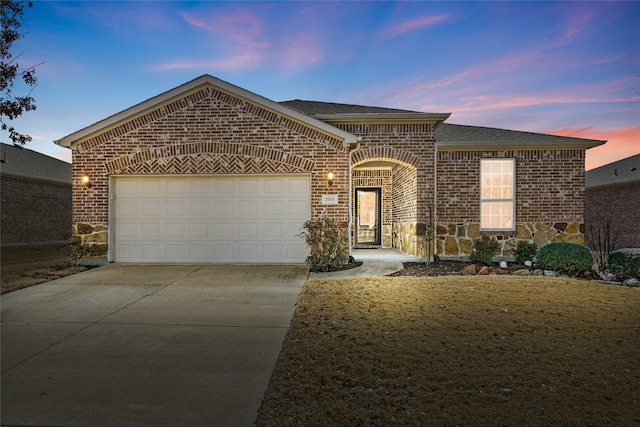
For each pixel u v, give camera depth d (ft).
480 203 38.55
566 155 38.60
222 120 35.27
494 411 10.66
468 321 18.84
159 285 27.81
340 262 33.09
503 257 38.06
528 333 17.16
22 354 15.47
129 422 10.49
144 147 35.35
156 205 35.63
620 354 14.78
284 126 35.12
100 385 12.75
